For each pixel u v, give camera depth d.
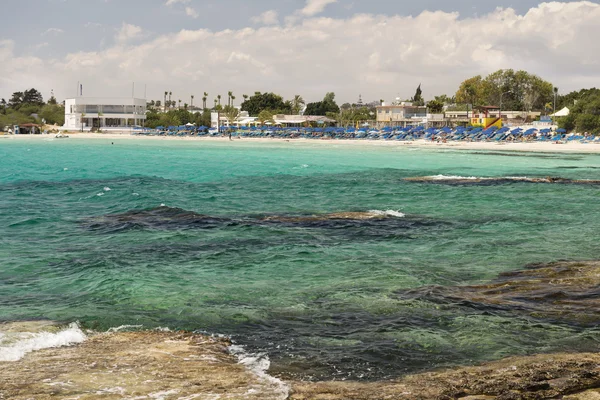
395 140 101.06
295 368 8.52
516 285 12.88
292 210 24.91
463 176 40.75
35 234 19.05
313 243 17.59
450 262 15.33
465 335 9.89
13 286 12.93
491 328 10.22
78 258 15.52
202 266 14.80
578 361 8.49
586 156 63.03
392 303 11.62
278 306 11.51
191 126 142.38
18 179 38.62
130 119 159.25
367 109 160.38
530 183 35.09
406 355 9.06
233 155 67.75
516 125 109.31
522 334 9.95
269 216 22.75
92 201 27.38
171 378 7.80
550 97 157.25
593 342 9.57
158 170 47.03
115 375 7.85
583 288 12.55
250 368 8.41
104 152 74.44
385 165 51.88
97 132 149.88
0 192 30.89
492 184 34.72
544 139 87.56
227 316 10.90
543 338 9.76
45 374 7.84
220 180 38.62
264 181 37.75
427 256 16.03
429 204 26.48
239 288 12.81
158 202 26.44
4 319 10.60
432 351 9.22
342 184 35.47
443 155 65.88
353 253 16.33
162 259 15.48
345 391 7.54
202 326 10.37
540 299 11.85
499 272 14.27
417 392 7.47
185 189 32.88
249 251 16.48
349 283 13.18
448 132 98.62
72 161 57.22
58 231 19.53
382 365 8.67
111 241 17.86
